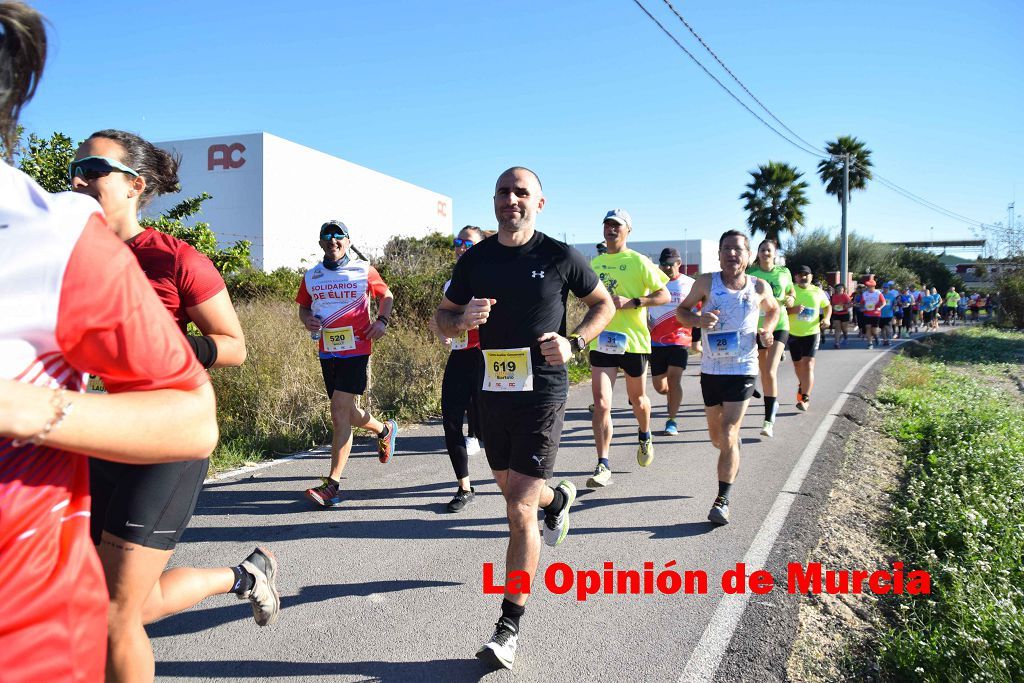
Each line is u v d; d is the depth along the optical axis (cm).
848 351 1845
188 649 308
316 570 393
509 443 325
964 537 412
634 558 412
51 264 109
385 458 578
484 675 290
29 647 108
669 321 739
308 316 514
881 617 345
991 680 273
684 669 296
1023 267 2938
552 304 319
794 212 3666
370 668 295
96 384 367
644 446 582
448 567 399
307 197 2970
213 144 2773
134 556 195
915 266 5209
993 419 749
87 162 223
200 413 124
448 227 4356
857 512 496
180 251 241
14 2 110
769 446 703
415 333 1070
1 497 107
